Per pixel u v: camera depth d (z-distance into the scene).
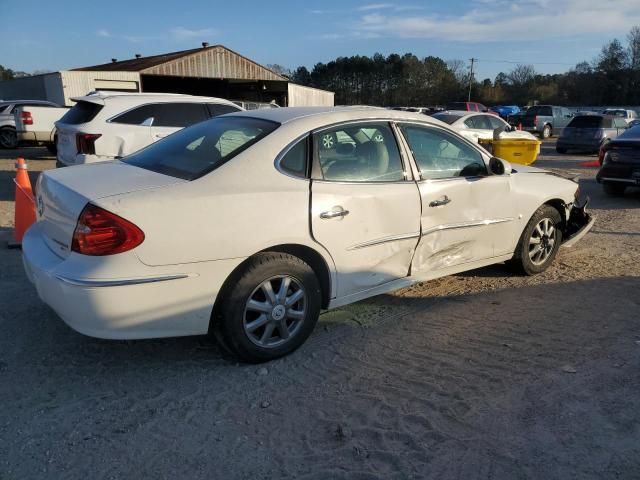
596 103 78.75
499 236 4.89
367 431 2.88
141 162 3.90
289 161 3.59
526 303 4.66
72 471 2.58
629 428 2.84
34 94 23.91
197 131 4.18
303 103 32.38
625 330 4.04
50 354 3.71
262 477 2.54
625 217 8.49
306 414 3.04
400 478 2.52
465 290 5.03
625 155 9.87
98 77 22.02
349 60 97.56
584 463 2.58
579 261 5.95
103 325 3.04
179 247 3.12
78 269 3.02
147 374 3.48
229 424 2.96
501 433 2.82
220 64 26.58
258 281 3.41
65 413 3.05
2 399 3.17
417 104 91.88
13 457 2.67
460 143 4.57
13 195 10.00
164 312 3.16
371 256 3.94
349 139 3.90
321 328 4.16
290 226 3.46
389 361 3.64
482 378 3.38
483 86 84.12
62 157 9.26
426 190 4.19
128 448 2.75
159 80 29.39
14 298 4.64
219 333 3.47
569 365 3.51
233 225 3.27
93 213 3.01
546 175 5.46
